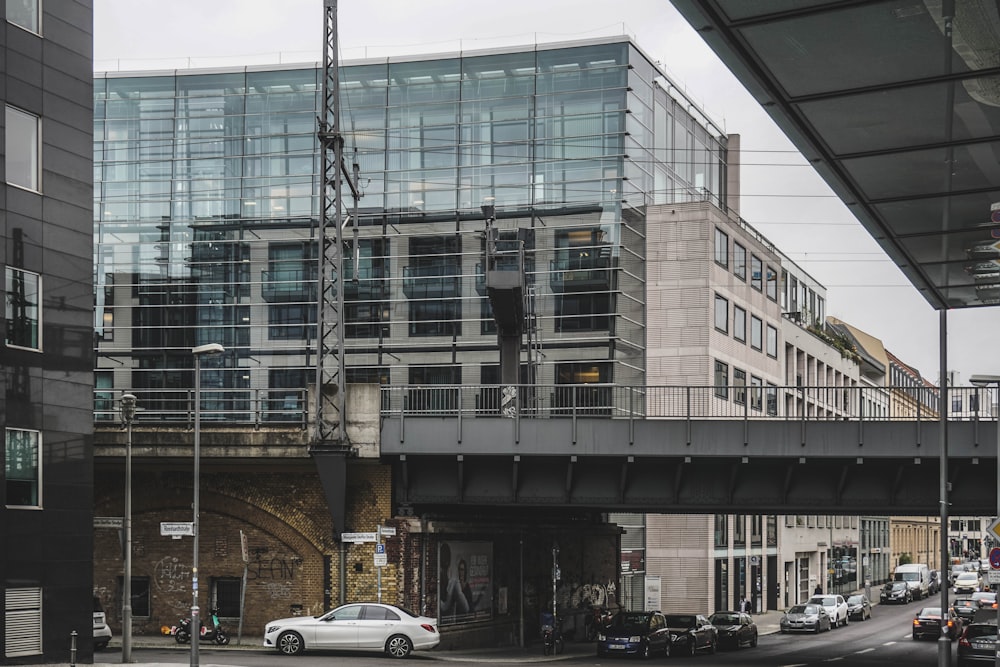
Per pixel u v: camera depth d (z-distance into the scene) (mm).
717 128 79375
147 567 41688
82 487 31594
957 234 15297
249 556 40656
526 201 62156
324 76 40469
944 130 11633
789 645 52250
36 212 30734
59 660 30438
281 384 62094
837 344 100562
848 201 14023
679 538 66125
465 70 63156
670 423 36875
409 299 62156
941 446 33344
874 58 10039
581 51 62406
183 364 62750
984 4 9023
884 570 122000
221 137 63375
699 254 65500
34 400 30266
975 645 36844
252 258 62938
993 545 24984
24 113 30641
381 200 62906
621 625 42250
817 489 37188
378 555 36562
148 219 63625
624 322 62375
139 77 64062
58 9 31969
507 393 40594
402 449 38656
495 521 46188
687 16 9320
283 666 30281
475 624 43344
